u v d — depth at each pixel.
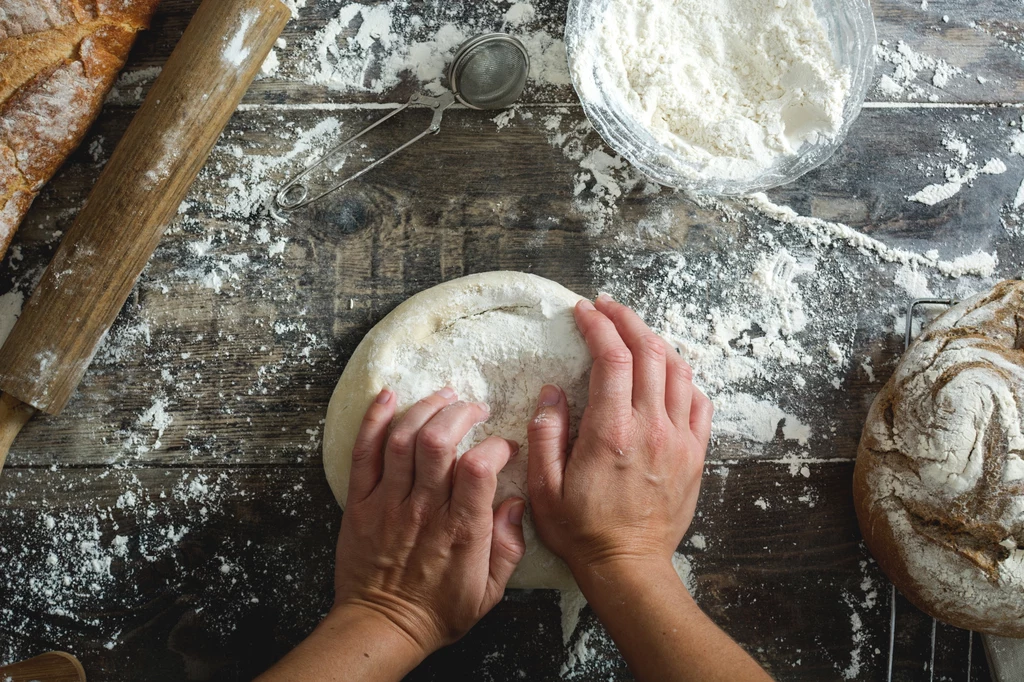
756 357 1.12
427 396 0.91
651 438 0.85
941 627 1.07
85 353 1.00
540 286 0.99
